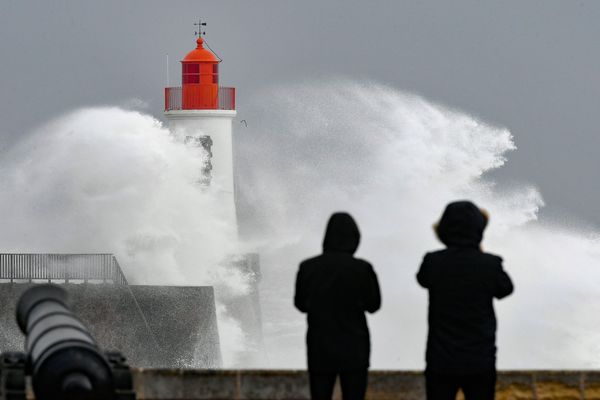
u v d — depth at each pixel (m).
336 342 29.28
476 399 29.09
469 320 28.62
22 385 33.16
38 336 32.19
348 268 29.39
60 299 34.62
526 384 37.09
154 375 35.97
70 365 30.97
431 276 28.88
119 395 33.16
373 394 36.81
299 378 36.41
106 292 89.19
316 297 29.39
